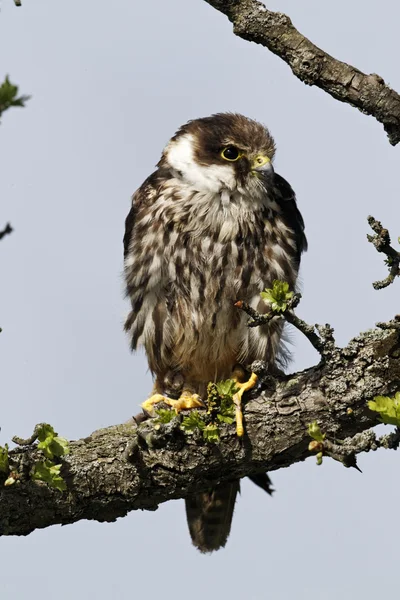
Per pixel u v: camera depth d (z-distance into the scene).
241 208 11.78
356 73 8.70
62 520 9.40
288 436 9.38
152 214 11.92
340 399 9.01
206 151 11.96
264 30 8.80
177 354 12.18
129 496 9.51
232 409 9.38
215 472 9.61
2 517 9.12
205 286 11.76
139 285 12.02
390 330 8.99
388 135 8.77
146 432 9.34
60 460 9.34
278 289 8.75
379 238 8.22
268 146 11.94
